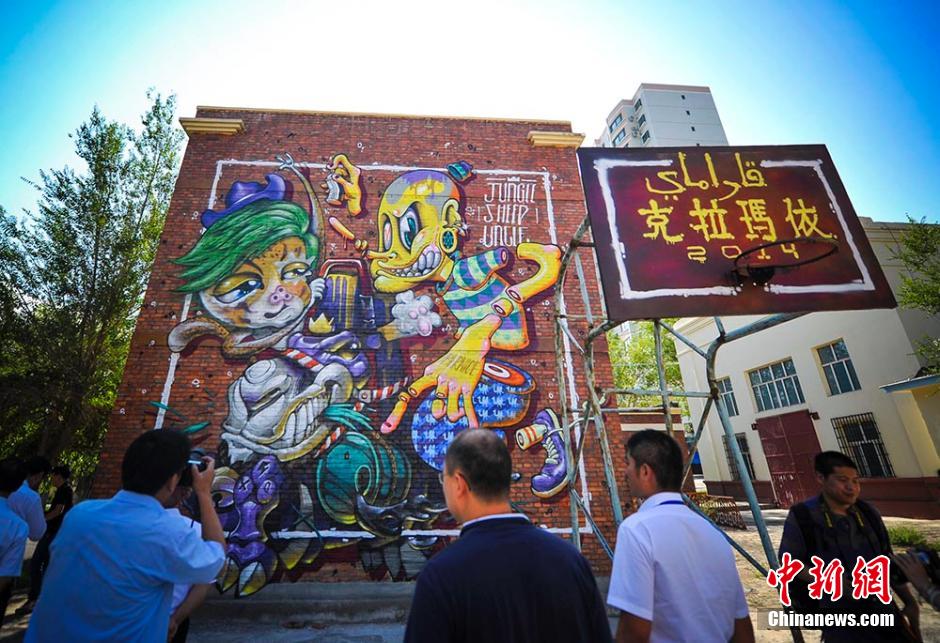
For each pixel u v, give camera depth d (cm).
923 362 1048
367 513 647
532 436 704
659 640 176
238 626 550
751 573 718
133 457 201
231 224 809
